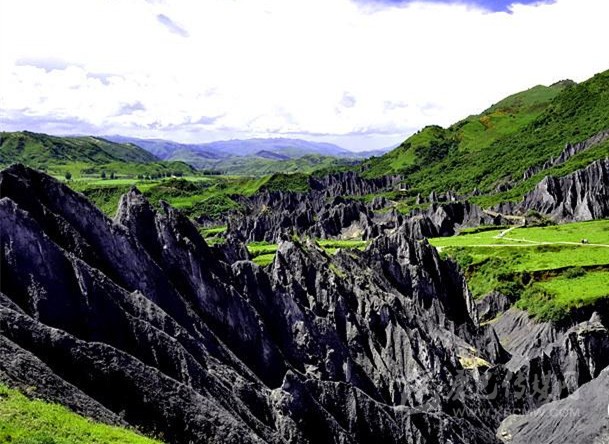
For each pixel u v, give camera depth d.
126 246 60.88
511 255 155.75
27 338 40.75
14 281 46.78
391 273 117.56
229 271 76.50
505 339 116.94
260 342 67.75
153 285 60.53
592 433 64.31
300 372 69.25
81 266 49.62
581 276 136.25
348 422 60.06
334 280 90.94
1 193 53.50
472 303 122.75
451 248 169.38
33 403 34.69
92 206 61.28
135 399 42.72
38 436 31.27
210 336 61.44
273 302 76.19
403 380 75.06
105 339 47.44
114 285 52.84
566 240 167.50
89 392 41.19
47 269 47.72
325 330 74.56
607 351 85.62
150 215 69.75
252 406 53.81
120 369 43.19
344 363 72.25
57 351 41.41
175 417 43.44
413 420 63.72
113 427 37.88
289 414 54.34
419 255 126.00
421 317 102.06
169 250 67.62
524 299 125.44
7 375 35.91
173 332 54.03
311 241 109.12
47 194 58.91
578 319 113.50
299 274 89.69
